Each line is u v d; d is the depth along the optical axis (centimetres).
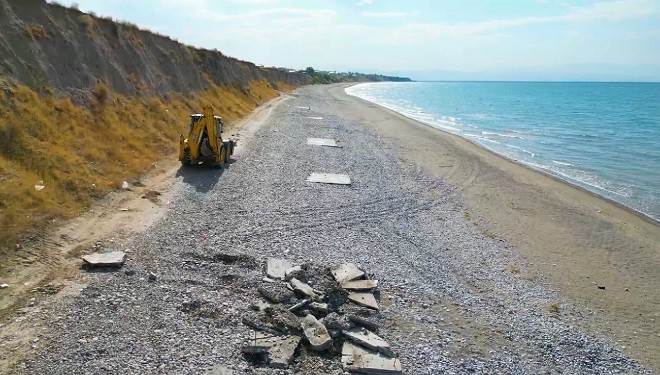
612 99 11412
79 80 1936
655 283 1370
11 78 1589
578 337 1004
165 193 1592
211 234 1298
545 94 14662
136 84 2411
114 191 1498
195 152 1914
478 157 2956
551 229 1761
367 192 1912
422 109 7519
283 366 771
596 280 1359
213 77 4038
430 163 2659
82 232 1190
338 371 775
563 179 2598
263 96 5366
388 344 855
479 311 1061
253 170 2033
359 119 4528
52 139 1539
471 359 865
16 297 880
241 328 862
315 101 6303
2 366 702
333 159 2445
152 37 3031
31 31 1803
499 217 1831
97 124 1838
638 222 1920
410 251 1365
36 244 1070
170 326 847
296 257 1205
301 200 1705
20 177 1270
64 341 776
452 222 1692
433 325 967
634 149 3603
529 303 1150
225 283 1027
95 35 2238
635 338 1056
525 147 3647
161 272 1045
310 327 861
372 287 1059
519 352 916
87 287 948
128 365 733
